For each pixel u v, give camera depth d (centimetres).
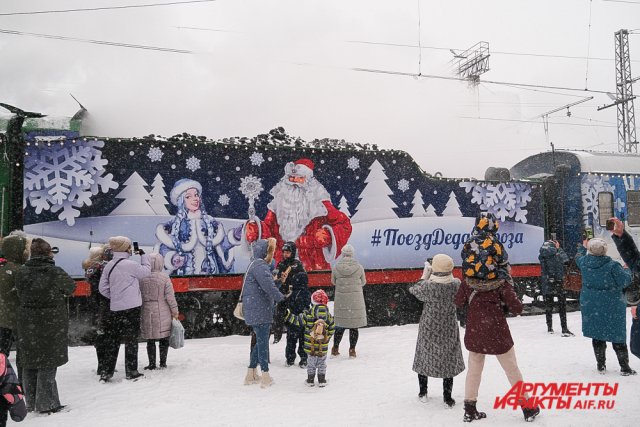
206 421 435
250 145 852
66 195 742
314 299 547
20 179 709
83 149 754
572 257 1093
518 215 1062
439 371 454
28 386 476
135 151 781
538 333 810
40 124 1097
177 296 801
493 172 1059
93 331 746
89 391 531
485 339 414
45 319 466
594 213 1098
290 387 540
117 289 561
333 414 447
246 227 837
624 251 423
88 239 748
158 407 476
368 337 802
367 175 933
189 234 801
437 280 463
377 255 930
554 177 1130
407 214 960
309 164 890
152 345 612
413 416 438
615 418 421
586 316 561
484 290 421
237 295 840
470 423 416
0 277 511
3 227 728
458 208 1006
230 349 721
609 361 625
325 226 894
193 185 809
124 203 769
